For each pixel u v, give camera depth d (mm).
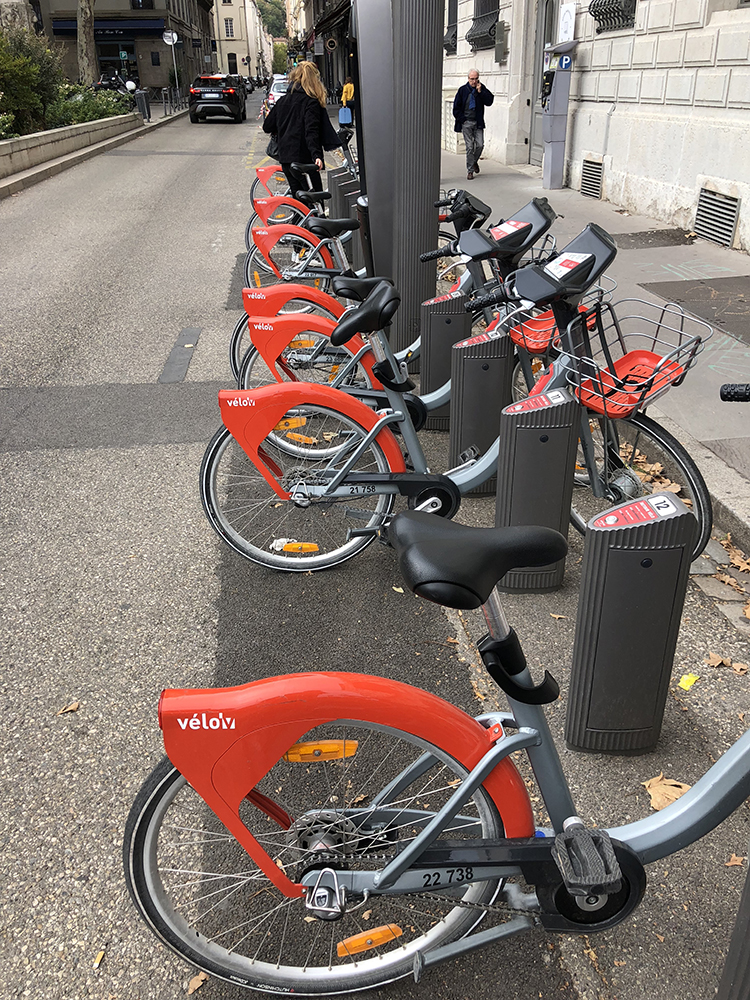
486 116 16281
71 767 2594
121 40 51375
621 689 2486
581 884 1643
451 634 3230
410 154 5504
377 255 6922
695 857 2258
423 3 5184
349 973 1891
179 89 43281
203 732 1611
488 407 3973
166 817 2367
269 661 3086
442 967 1979
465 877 1753
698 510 3395
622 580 2338
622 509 2354
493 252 3732
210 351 6590
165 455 4801
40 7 49750
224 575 3656
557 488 3238
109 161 18344
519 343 3736
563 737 2697
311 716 1633
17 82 18047
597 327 3316
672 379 3137
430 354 4926
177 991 1943
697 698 2857
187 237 10633
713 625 3232
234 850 2293
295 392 3342
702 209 8500
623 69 10070
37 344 6809
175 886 1968
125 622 3324
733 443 4289
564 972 1967
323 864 1766
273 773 2523
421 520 1600
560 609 3373
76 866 2258
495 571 1487
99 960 2010
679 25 8750
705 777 1827
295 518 4090
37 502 4281
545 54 11805
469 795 1675
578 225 9344
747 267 7465
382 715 1648
